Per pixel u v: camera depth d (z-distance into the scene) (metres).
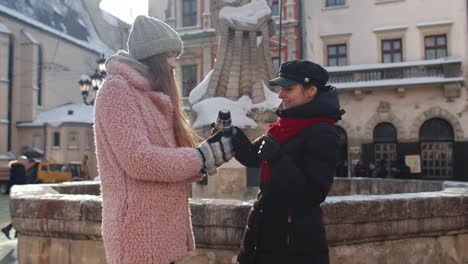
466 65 23.58
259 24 6.26
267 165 2.05
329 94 2.17
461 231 3.41
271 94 6.07
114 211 1.76
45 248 3.42
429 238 3.31
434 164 24.22
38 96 36.56
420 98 24.33
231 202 2.99
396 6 25.55
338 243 2.93
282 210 2.08
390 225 3.08
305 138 2.06
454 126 23.69
